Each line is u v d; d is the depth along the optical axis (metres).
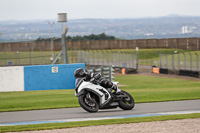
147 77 90.94
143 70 114.81
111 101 21.42
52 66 47.22
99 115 20.77
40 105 28.09
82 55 128.25
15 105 28.58
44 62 120.94
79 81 21.22
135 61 119.00
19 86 46.38
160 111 21.67
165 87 50.03
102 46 197.00
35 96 37.44
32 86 46.62
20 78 46.44
